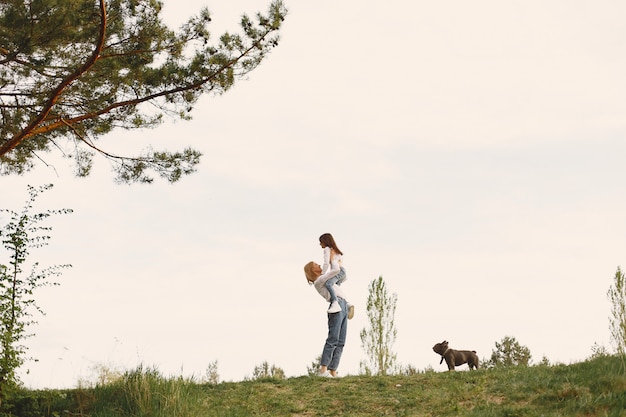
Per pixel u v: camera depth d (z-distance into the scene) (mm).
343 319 11609
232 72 14422
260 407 10023
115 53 14023
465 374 11172
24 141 15203
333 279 11516
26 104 14086
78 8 12680
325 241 11594
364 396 10312
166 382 10586
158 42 14070
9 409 9453
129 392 10258
